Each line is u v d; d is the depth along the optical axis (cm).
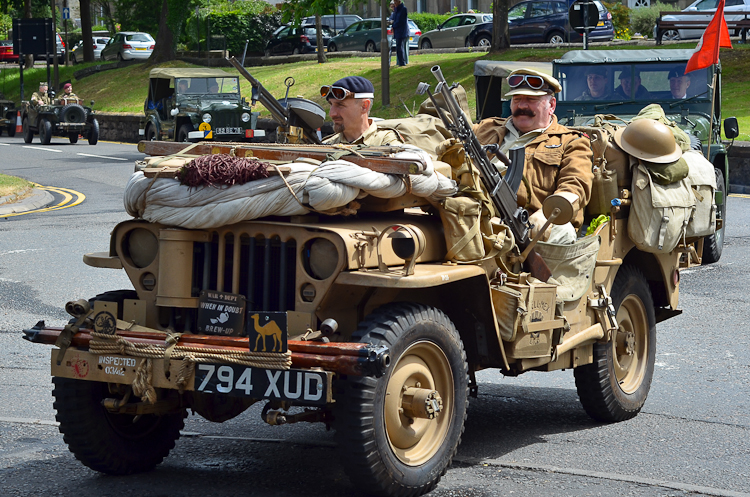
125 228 459
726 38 1295
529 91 566
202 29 4656
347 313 443
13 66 6462
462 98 542
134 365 436
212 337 429
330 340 429
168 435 510
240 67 684
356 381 409
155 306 456
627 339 605
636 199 582
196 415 614
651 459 522
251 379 411
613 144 586
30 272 1091
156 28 6022
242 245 445
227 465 508
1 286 1012
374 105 3053
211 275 446
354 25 4388
